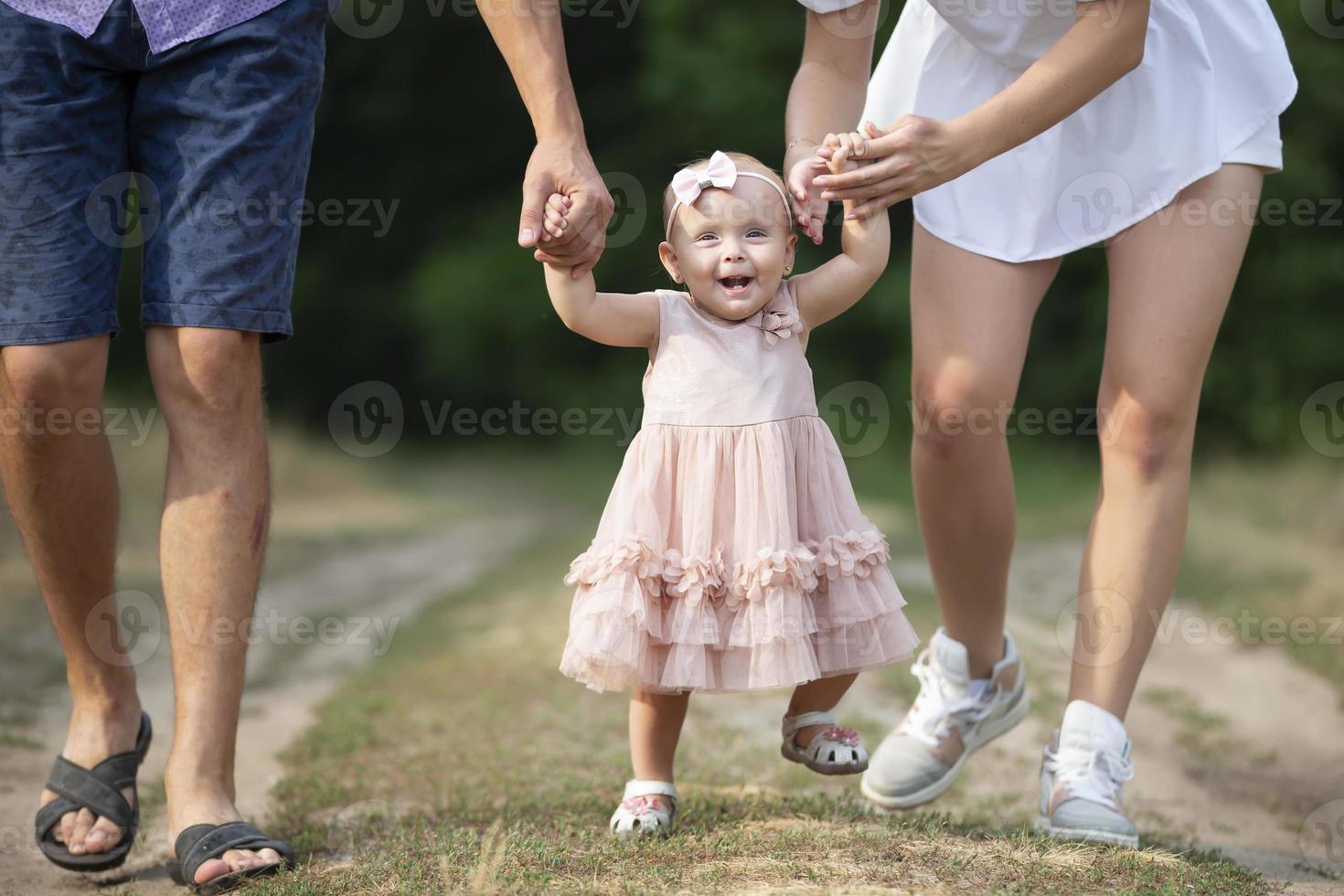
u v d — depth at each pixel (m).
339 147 65.75
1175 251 8.48
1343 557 24.44
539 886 6.63
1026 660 16.84
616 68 62.12
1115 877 7.05
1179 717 14.71
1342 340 50.91
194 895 7.43
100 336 8.03
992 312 8.98
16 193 7.74
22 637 17.00
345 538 30.53
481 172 65.94
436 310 61.06
